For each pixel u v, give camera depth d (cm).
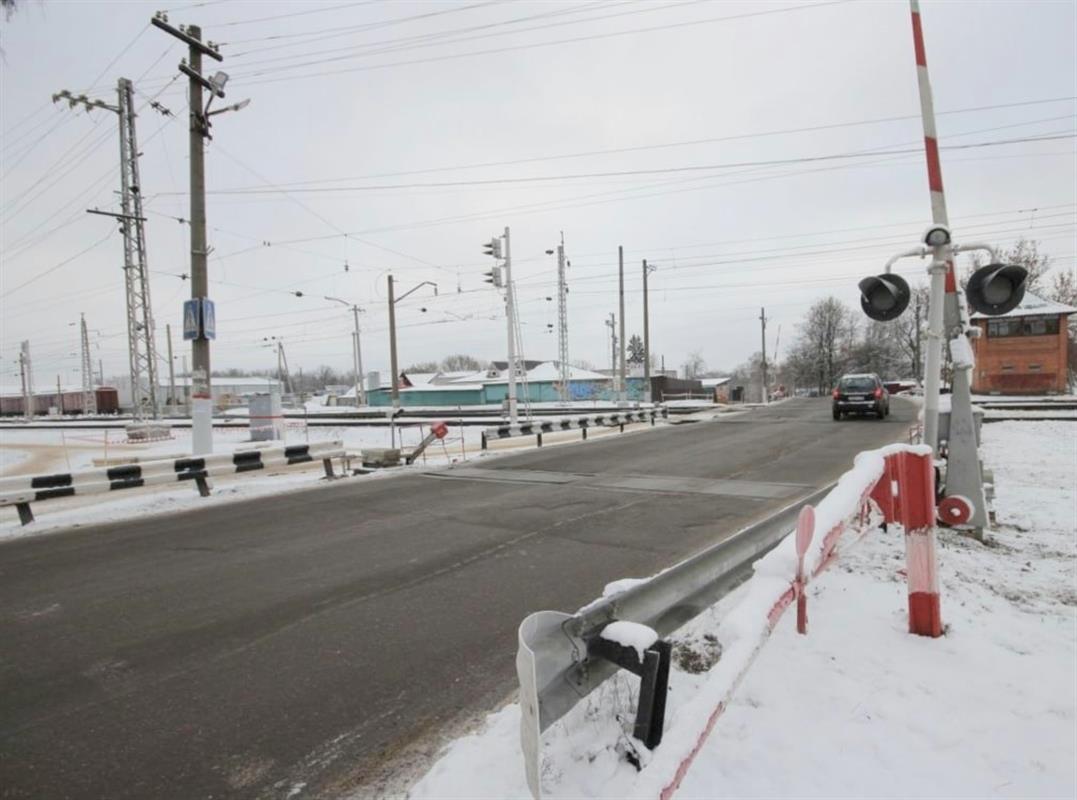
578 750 256
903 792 238
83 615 493
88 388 7000
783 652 346
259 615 484
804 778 245
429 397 6588
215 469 1087
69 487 898
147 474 998
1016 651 351
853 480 371
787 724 281
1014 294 575
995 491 868
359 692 360
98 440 2906
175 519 883
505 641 426
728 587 352
